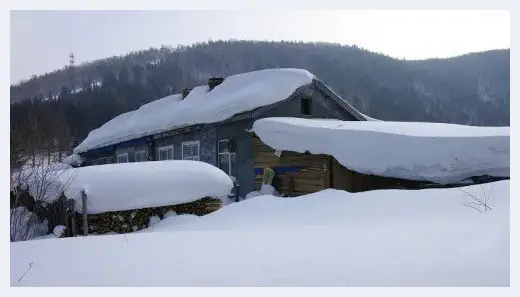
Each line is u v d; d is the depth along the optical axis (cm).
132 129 2008
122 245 464
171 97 2167
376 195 761
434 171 938
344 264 350
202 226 789
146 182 953
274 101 1395
